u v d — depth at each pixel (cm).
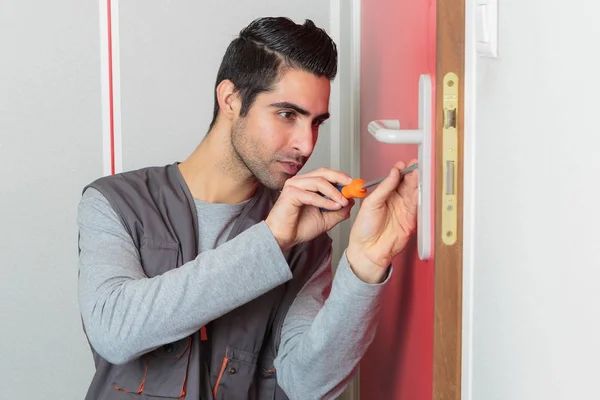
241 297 137
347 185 138
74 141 222
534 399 92
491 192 101
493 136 100
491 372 104
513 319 96
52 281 226
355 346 145
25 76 219
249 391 161
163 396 151
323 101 151
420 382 147
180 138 226
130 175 163
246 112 152
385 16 168
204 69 225
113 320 139
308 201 137
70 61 220
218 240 161
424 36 135
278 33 148
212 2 224
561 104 83
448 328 111
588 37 78
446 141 108
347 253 139
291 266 165
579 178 80
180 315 136
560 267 85
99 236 153
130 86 223
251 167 154
